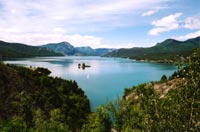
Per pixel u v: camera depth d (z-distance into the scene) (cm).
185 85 1141
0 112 6075
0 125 1905
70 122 7012
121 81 19100
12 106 6462
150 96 1330
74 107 8900
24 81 9450
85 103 9806
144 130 1302
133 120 3338
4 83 8031
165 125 1180
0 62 9650
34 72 11738
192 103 1104
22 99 6788
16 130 1941
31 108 5853
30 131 2175
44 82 10450
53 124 3166
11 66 11169
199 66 1109
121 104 4644
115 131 5097
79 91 11838
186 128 1107
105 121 5038
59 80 11906
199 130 1077
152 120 1241
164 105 1206
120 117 4516
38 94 8644
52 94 9125
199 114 1096
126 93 10825
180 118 1145
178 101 1165
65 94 10300
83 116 8344
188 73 1132
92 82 18488
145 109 1310
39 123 3117
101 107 5188
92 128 5175
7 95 7412
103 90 14900
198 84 1102
